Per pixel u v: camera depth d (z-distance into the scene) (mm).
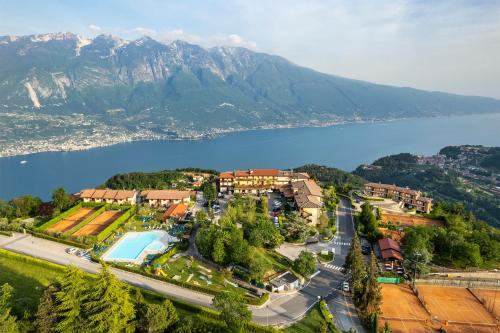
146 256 108062
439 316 87625
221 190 187750
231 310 70562
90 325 62750
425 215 164375
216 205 160625
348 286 96438
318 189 172500
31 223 134000
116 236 124000
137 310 68688
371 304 83125
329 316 82000
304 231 127688
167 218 141125
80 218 142875
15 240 118500
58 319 64812
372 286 83875
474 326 83938
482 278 107125
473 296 98375
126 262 103938
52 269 94500
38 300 77500
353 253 95375
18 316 69125
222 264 101000
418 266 104688
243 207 149250
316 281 100750
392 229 142875
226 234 103312
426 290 100562
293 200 165250
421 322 84625
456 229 133250
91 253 108000
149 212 152750
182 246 112938
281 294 91938
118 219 136500
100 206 157875
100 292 64000
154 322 63969
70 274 66500
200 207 161875
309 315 83000
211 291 87500
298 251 119250
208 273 98188
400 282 103250
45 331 62625
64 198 149750
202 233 108438
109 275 65812
